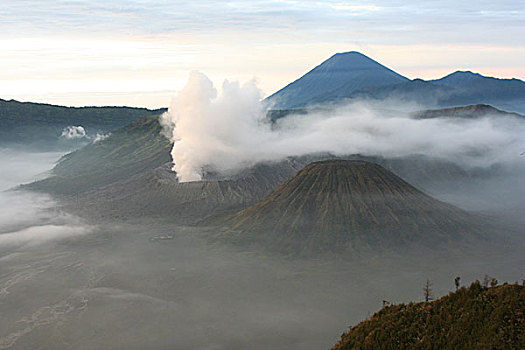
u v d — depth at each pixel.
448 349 65.00
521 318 65.88
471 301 72.25
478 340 64.88
